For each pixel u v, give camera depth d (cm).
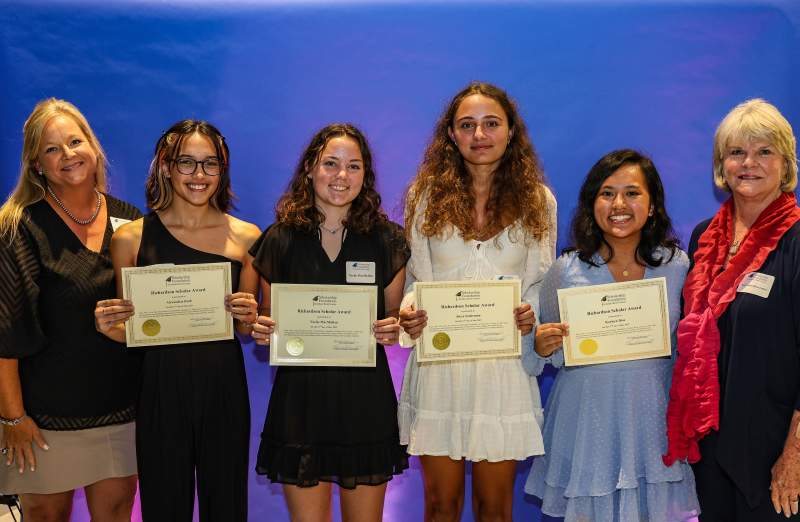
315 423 228
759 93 302
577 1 299
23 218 234
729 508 227
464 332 232
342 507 246
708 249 235
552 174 305
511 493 258
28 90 296
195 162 231
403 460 240
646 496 234
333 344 226
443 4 297
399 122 301
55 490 240
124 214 262
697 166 305
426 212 248
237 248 246
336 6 297
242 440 240
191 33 297
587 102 302
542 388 317
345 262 233
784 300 212
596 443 231
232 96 299
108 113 298
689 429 220
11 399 233
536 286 255
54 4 293
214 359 234
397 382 320
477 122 241
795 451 206
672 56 301
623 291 229
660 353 229
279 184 303
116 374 248
